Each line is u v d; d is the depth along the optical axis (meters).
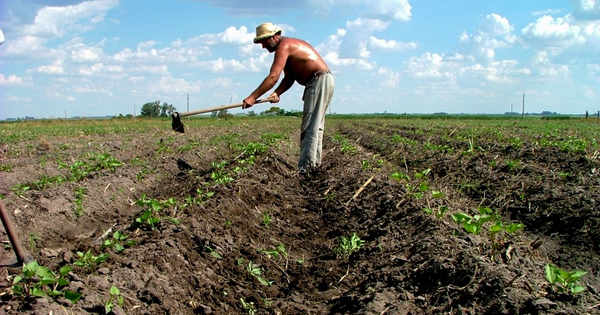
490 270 4.42
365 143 19.14
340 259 5.95
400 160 12.94
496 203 7.98
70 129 26.78
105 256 4.65
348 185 9.25
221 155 14.43
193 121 44.34
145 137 21.03
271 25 9.52
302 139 10.39
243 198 7.86
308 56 9.71
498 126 30.27
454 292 4.36
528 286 4.22
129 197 9.04
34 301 3.63
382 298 4.48
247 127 31.42
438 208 6.57
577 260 5.88
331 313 4.65
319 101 9.96
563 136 18.98
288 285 5.33
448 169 10.85
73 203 7.68
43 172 10.58
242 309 4.63
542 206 7.39
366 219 7.21
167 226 5.88
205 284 4.84
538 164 11.09
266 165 10.80
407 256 5.35
